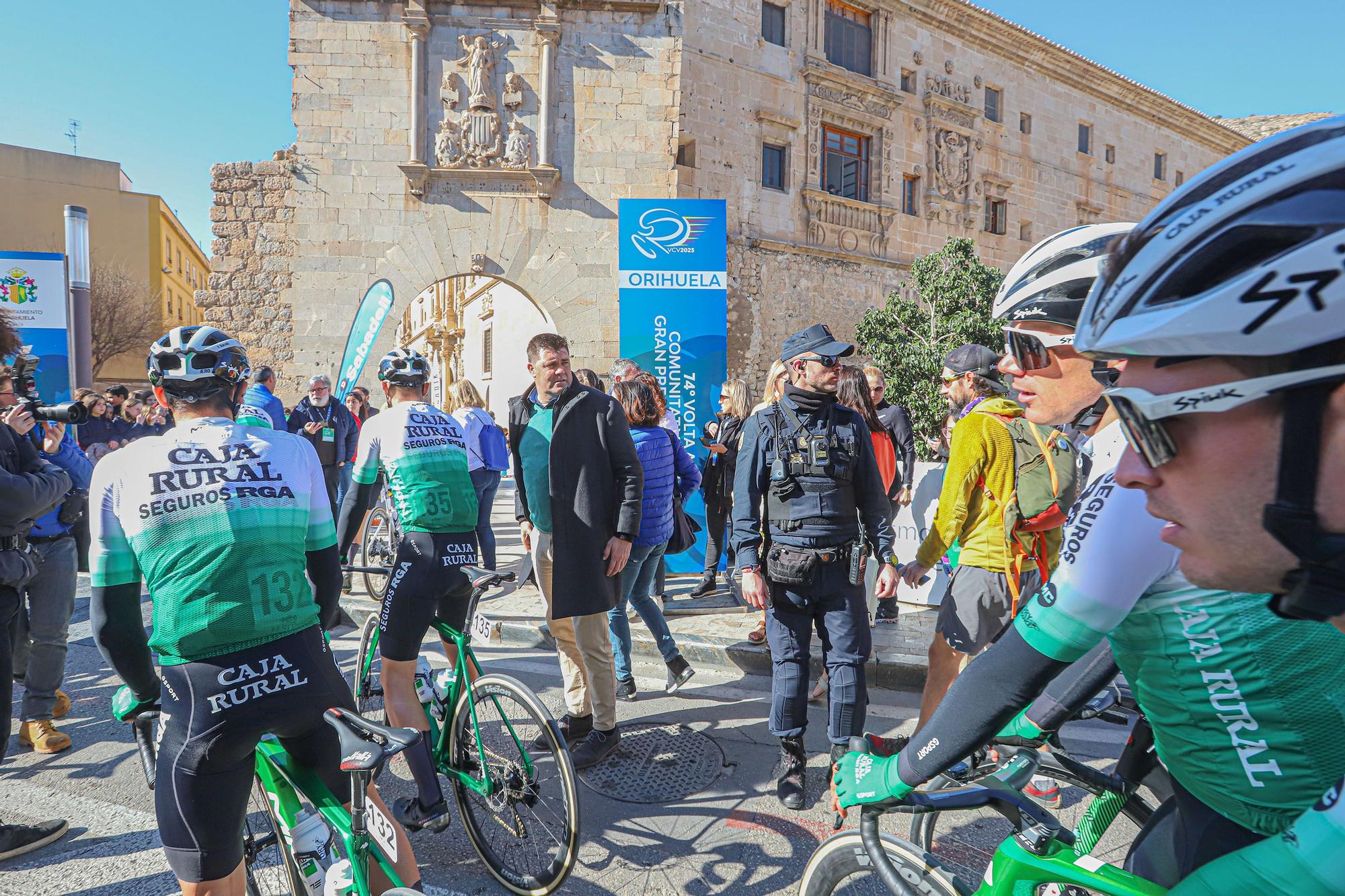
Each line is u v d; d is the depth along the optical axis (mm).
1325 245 542
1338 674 892
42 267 8227
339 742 1870
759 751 3580
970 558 2834
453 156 12234
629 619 5668
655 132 12484
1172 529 677
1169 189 24625
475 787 2574
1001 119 20516
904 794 1199
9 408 3152
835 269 17672
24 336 8180
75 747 3742
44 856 2771
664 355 8148
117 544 1708
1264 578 613
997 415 2799
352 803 1716
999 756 1484
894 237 18688
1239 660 933
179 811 1668
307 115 12055
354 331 10570
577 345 12523
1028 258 1655
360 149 12156
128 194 35938
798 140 17125
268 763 1929
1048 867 1188
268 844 2133
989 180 20125
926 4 18359
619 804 3090
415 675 2924
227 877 1713
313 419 8172
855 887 1540
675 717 4012
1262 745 943
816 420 3150
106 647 1729
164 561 1670
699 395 8180
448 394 27438
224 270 12047
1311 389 555
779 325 16891
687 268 8141
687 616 5828
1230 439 603
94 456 8211
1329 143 604
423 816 2641
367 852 1743
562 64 12383
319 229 12133
